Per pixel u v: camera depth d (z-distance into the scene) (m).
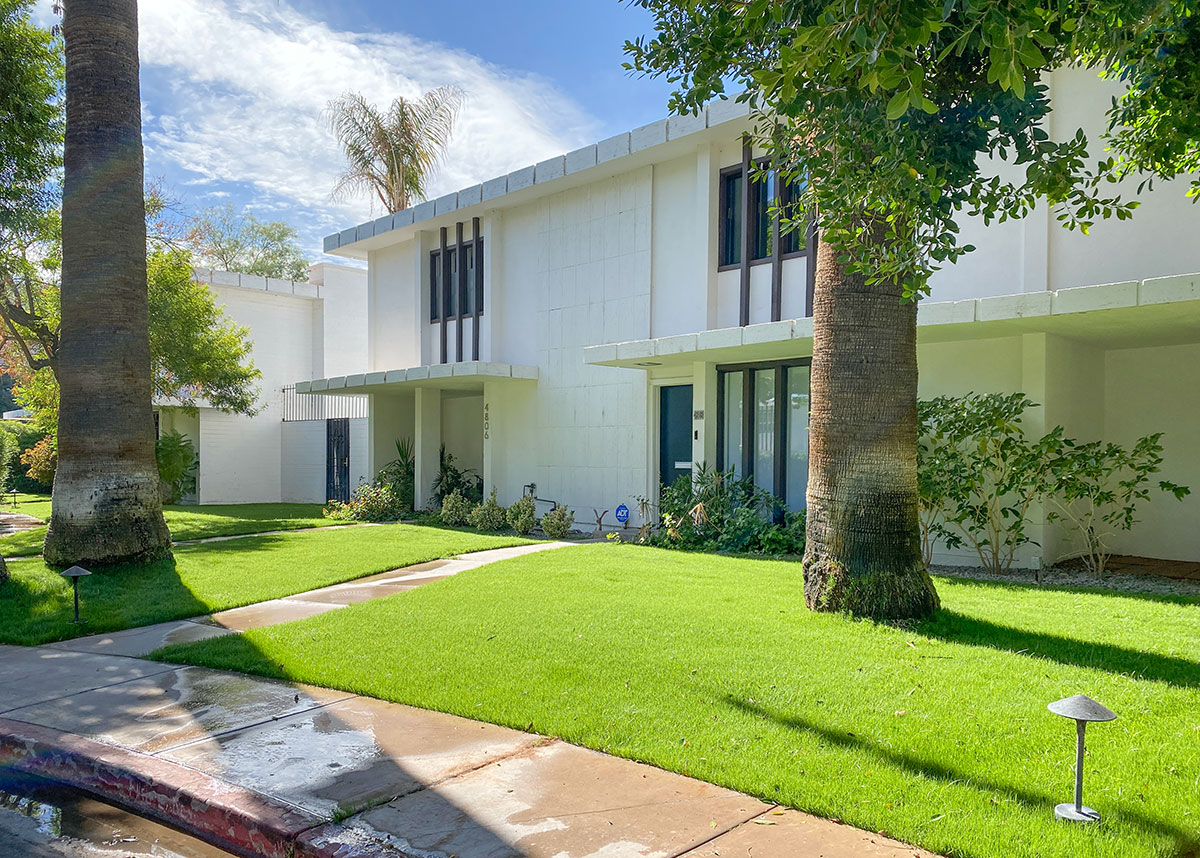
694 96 5.03
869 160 4.93
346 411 24.16
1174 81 4.72
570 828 3.36
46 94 13.38
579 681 5.23
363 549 12.09
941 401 9.93
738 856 3.10
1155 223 9.17
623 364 13.59
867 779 3.69
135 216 10.09
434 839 3.29
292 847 3.34
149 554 9.97
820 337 7.06
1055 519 9.85
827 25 3.21
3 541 13.96
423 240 19.28
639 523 14.41
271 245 43.38
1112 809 3.36
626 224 14.79
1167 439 10.66
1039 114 4.67
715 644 6.01
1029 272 9.92
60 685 5.60
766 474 12.99
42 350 18.95
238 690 5.39
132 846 3.73
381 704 5.04
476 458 20.94
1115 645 5.80
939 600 6.86
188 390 21.70
